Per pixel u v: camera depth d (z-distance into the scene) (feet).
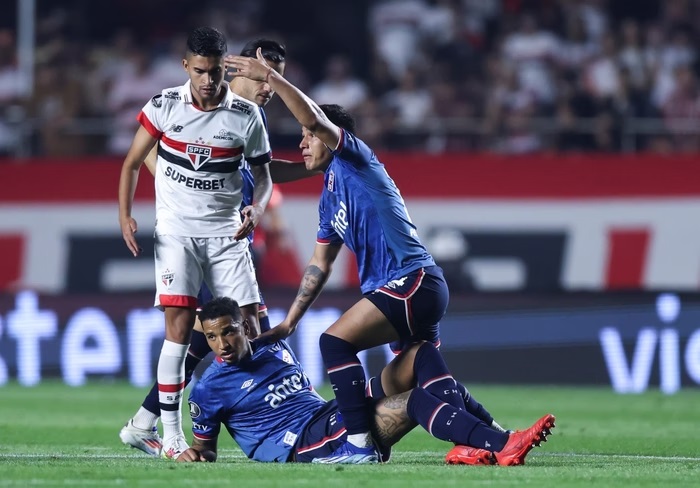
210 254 79.56
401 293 69.72
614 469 67.97
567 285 181.98
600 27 223.51
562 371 160.86
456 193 183.93
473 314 162.09
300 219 180.65
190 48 75.41
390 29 227.81
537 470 65.41
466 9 227.61
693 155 182.70
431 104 211.82
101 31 230.68
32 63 212.23
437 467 66.59
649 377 159.22
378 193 70.64
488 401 137.59
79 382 164.66
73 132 202.59
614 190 182.91
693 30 221.25
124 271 184.14
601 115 205.05
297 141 198.80
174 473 63.41
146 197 183.21
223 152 78.59
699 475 65.05
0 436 96.58
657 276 181.37
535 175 183.83
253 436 72.84
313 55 231.91
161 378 77.15
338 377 69.41
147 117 78.02
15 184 187.93
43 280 185.78
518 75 213.46
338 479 60.49
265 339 73.82
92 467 67.21
